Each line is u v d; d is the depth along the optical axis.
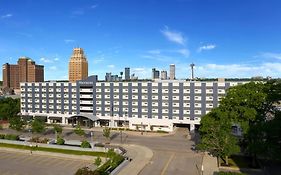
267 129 61.16
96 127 131.12
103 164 72.06
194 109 120.00
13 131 122.94
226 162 69.81
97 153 83.56
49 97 145.12
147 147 90.81
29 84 149.38
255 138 64.44
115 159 69.38
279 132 60.59
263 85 73.00
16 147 91.88
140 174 64.44
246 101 69.31
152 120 125.25
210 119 71.75
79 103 138.75
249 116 66.44
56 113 144.00
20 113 154.00
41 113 147.25
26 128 127.75
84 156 81.69
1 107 154.25
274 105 75.62
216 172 64.88
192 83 120.06
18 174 68.06
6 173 68.75
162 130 122.38
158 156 79.75
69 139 104.62
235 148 66.75
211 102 117.50
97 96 134.88
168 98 123.31
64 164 75.94
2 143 97.62
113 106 131.88
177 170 67.25
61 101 142.62
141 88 127.00
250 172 64.81
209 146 69.44
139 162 73.31
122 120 130.12
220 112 71.25
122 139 104.19
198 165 70.88
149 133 115.88
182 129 124.25
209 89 117.75
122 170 66.50
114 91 131.50
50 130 123.62
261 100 67.56
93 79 136.00
